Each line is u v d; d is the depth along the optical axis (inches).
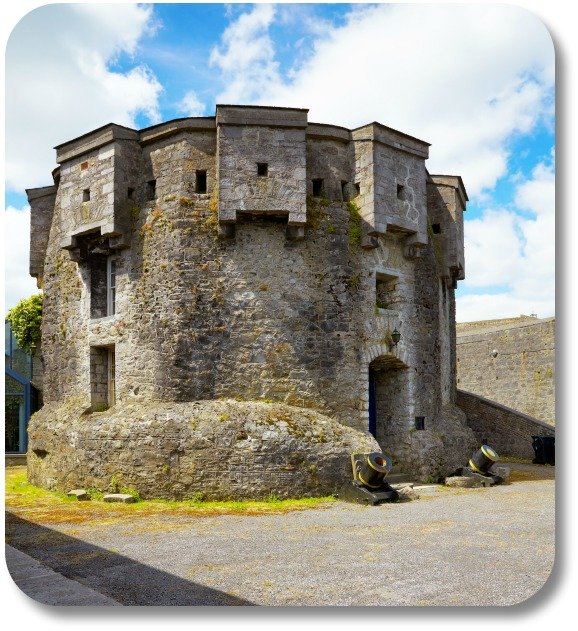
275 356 473.7
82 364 538.3
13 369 910.4
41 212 625.0
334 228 498.9
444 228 618.5
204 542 303.3
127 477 442.6
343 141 518.6
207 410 447.2
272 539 306.8
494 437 770.8
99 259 542.3
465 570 249.4
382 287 550.9
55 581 242.1
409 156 532.7
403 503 413.4
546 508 389.1
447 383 659.4
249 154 469.7
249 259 480.4
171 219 482.9
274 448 425.1
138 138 512.1
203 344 469.1
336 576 243.3
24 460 776.9
